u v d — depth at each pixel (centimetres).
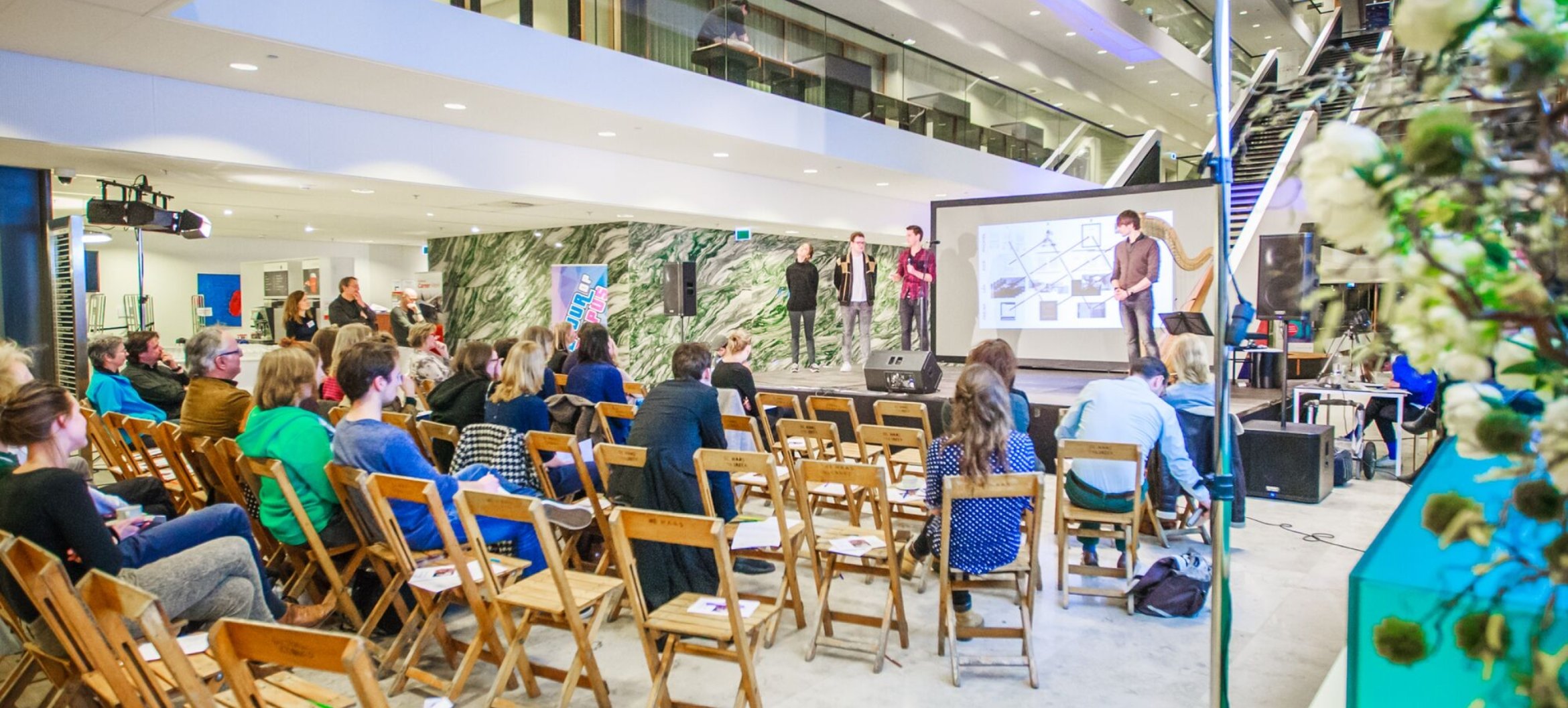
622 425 562
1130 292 934
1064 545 434
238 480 432
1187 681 346
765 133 1035
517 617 420
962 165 1355
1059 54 1808
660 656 362
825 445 622
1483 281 72
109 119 686
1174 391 546
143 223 812
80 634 220
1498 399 77
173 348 1588
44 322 799
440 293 1647
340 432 366
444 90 781
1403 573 129
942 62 1338
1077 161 1636
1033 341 1068
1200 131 2497
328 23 652
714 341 1547
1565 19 70
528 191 1014
